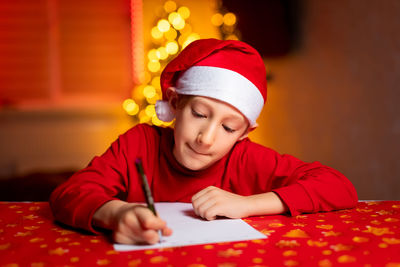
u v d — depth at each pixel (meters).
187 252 0.65
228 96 0.85
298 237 0.72
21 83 4.41
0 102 4.33
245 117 0.90
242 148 1.12
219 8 3.22
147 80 4.36
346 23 2.54
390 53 2.24
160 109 1.01
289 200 0.88
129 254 0.64
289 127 3.00
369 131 2.43
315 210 0.91
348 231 0.75
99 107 4.36
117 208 0.74
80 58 4.49
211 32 3.90
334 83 2.67
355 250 0.64
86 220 0.76
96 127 4.37
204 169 1.06
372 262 0.59
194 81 0.88
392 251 0.64
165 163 1.08
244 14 3.08
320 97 2.77
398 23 2.17
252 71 0.90
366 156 2.47
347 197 0.94
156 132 1.13
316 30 2.77
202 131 0.87
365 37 2.42
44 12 4.39
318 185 0.93
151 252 0.65
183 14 3.67
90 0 4.45
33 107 4.34
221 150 0.90
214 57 0.89
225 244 0.68
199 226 0.79
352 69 2.53
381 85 2.33
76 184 0.89
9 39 4.36
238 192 1.12
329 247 0.66
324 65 2.73
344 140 2.61
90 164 1.04
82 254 0.64
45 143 4.30
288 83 3.00
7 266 0.59
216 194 0.87
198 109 0.87
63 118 4.34
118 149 1.09
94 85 4.54
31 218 0.90
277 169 1.07
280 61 3.03
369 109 2.42
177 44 3.57
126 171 1.08
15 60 4.38
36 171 3.94
